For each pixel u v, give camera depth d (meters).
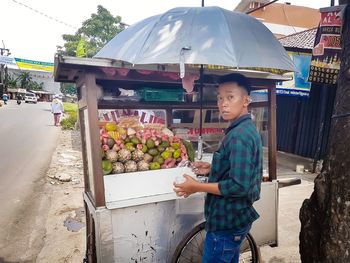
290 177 6.46
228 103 1.80
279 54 2.08
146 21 2.16
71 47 27.81
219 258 1.86
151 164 2.54
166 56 1.77
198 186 1.76
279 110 9.11
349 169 1.83
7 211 4.38
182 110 3.57
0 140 10.34
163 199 2.24
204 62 1.75
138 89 2.71
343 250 1.82
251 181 1.69
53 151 8.86
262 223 2.80
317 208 2.14
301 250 2.30
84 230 3.81
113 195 2.15
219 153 1.80
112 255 2.14
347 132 1.88
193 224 2.42
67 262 3.10
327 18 3.90
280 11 16.39
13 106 27.69
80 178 6.15
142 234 2.24
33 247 3.39
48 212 4.38
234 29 1.95
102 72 2.08
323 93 6.83
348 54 1.95
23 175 6.24
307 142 7.96
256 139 1.72
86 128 2.42
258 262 2.63
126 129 2.61
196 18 1.95
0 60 28.27
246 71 2.54
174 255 2.24
